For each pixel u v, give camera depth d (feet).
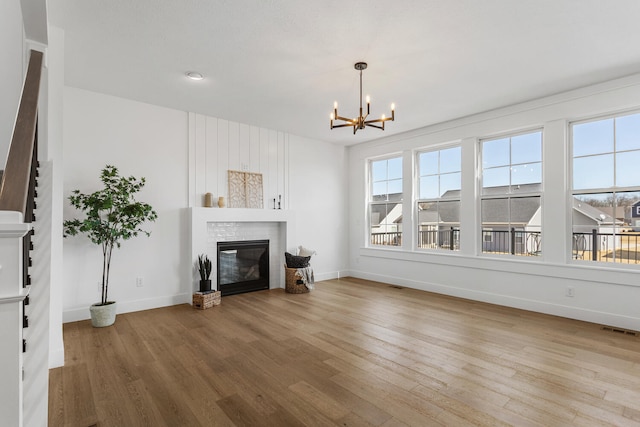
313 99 13.20
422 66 10.34
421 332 10.93
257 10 7.57
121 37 8.71
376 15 7.75
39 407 4.90
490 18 7.86
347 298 15.56
